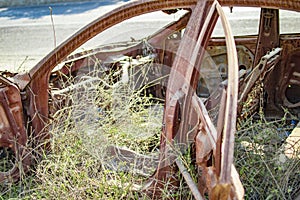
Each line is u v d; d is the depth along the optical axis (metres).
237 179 1.55
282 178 2.35
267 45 3.51
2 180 2.66
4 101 2.63
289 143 2.59
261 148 2.50
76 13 8.67
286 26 5.25
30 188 2.56
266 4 2.22
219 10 2.12
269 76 3.45
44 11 9.18
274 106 3.59
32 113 2.76
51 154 2.67
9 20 8.36
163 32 3.67
